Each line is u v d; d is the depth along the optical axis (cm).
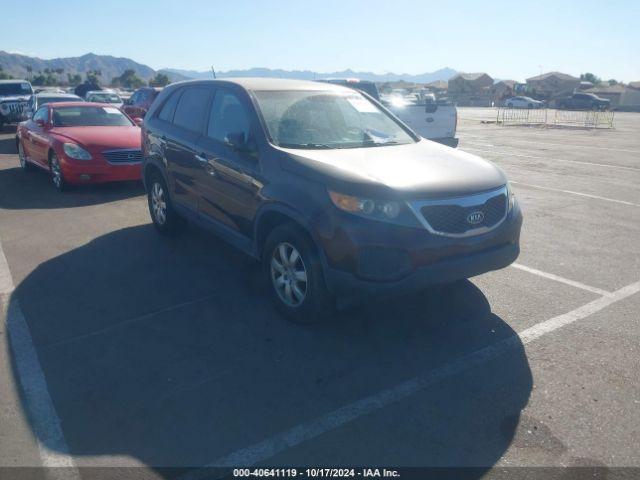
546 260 612
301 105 524
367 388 367
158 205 682
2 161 1319
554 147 1747
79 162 904
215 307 489
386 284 392
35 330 445
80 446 311
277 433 322
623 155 1530
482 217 421
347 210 394
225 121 536
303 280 434
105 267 585
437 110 1394
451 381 375
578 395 359
